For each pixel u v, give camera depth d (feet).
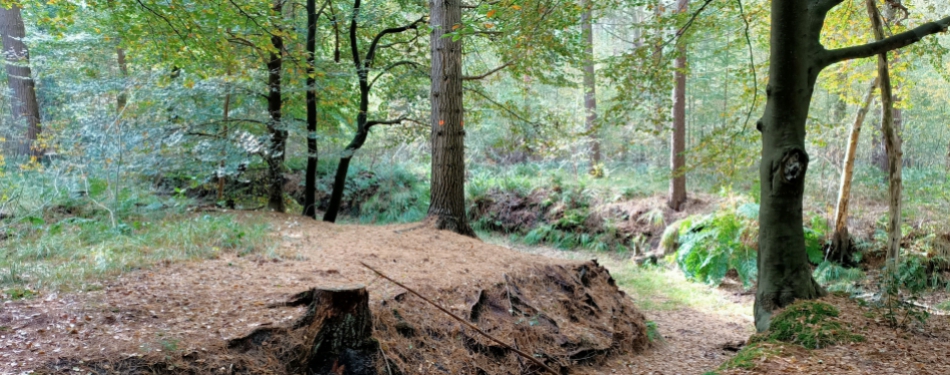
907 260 33.01
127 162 28.99
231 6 26.58
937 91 39.99
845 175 35.88
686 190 49.88
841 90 36.14
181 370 12.91
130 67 38.52
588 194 51.67
